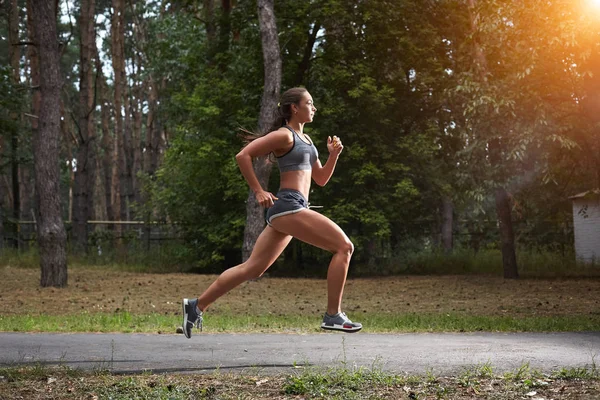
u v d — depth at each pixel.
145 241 30.53
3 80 26.12
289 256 27.70
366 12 24.16
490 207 29.47
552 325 10.15
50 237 18.39
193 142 25.25
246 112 24.92
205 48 26.84
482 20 19.83
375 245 26.59
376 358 6.47
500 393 4.95
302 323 10.62
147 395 4.88
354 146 24.06
